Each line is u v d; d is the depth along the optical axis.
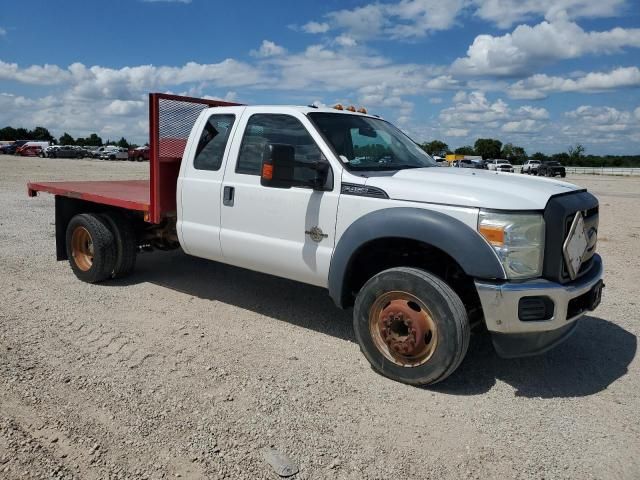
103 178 24.14
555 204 3.74
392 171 4.57
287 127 4.80
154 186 5.68
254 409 3.59
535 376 4.26
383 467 3.04
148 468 2.94
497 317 3.65
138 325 5.09
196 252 5.54
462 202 3.76
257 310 5.64
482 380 4.16
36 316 5.23
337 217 4.33
